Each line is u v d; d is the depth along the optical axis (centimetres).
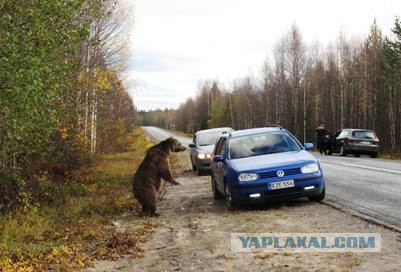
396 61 4384
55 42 878
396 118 4866
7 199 1054
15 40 792
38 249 744
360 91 5628
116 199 1247
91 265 648
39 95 829
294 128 6216
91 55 2052
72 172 1599
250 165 981
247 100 9488
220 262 613
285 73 6550
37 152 1141
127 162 2595
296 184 952
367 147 2739
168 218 978
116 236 784
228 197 1009
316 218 827
